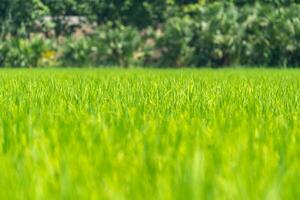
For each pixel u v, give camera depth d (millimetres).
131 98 11609
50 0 62656
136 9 63438
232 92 13680
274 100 11477
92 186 4410
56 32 63156
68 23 63312
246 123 7668
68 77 26266
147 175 4820
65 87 15664
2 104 10625
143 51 59094
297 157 5426
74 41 59219
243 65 57906
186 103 10773
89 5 63031
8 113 9031
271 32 57156
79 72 37406
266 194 4086
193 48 58312
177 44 58000
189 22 58281
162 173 4840
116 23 62781
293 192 4211
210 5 58844
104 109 9680
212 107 10047
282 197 4121
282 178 4504
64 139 6594
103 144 6066
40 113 9094
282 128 7586
